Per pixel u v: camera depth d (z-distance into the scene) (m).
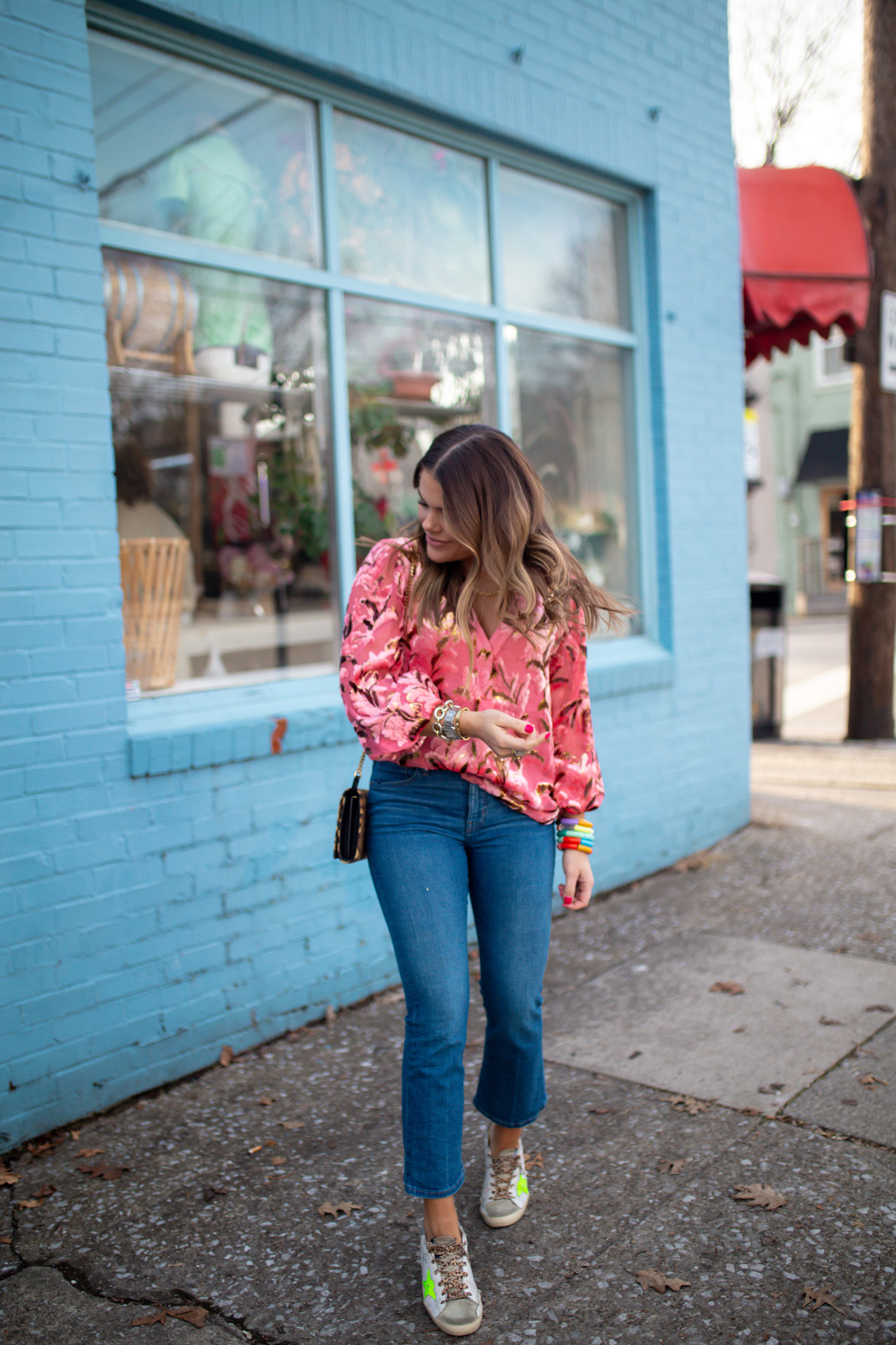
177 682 3.52
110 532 2.95
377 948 3.72
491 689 2.13
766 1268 2.17
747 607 5.57
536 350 4.70
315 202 3.77
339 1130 2.81
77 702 2.88
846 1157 2.56
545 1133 2.74
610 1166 2.57
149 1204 2.50
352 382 3.92
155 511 3.49
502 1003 2.16
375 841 2.12
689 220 5.16
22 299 2.77
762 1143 2.64
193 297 3.48
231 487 3.69
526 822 2.16
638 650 5.02
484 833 2.12
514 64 4.23
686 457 5.16
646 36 4.89
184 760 3.09
